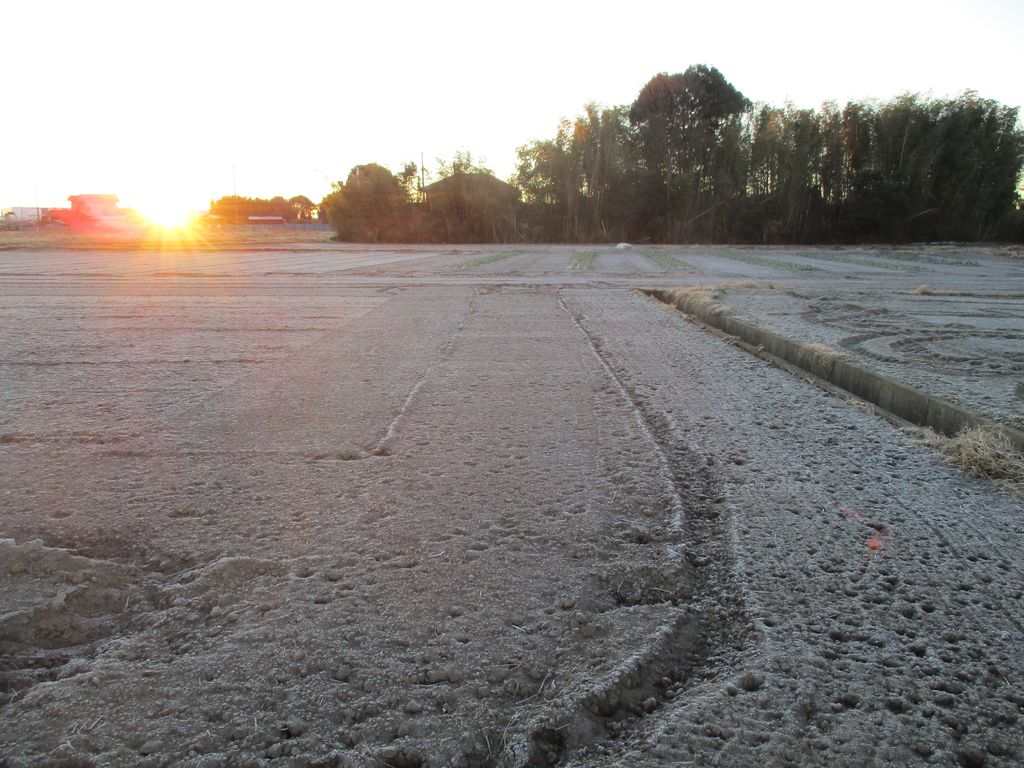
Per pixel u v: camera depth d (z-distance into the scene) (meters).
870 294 12.41
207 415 4.61
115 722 1.85
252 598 2.45
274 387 5.39
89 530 2.95
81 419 4.50
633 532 2.96
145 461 3.75
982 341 7.45
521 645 2.19
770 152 43.00
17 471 3.59
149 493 3.33
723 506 3.23
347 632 2.25
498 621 2.32
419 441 4.11
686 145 45.66
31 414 4.61
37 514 3.10
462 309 10.33
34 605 2.39
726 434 4.30
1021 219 41.97
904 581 2.60
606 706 1.96
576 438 4.18
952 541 2.91
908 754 1.77
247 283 14.66
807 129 42.06
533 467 3.71
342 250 33.12
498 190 47.47
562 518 3.09
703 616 2.41
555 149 46.28
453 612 2.37
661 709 1.96
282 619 2.32
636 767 1.73
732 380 5.80
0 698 1.96
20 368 6.04
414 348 7.08
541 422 4.51
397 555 2.76
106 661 2.10
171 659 2.12
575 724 1.87
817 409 4.92
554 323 8.90
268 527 2.98
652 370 6.16
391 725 1.85
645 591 2.55
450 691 1.98
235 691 1.97
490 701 1.94
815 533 2.96
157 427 4.34
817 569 2.67
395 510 3.16
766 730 1.85
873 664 2.12
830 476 3.62
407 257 26.55
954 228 42.03
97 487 3.40
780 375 6.04
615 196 45.19
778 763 1.74
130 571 2.64
